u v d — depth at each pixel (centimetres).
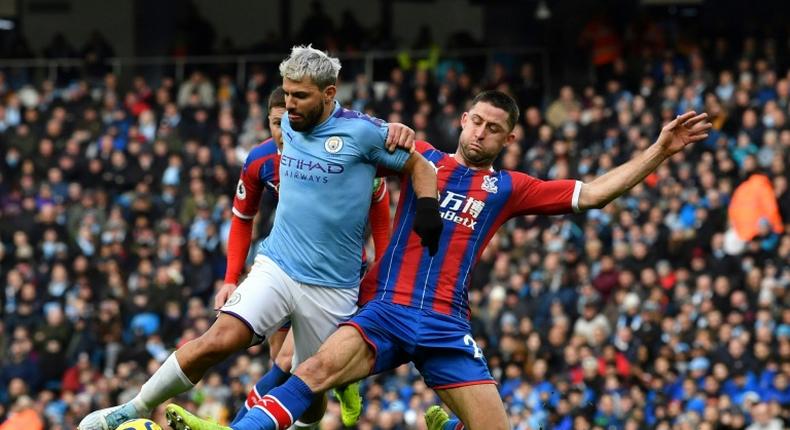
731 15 6481
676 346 4047
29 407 4266
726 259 4441
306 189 1783
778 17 6181
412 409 3862
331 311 1816
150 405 1795
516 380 3988
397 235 1859
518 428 3738
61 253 5091
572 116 5503
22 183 5588
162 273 4838
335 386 1781
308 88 1741
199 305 4703
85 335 4725
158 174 5553
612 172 1905
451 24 7144
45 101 6144
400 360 1855
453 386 1838
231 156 5525
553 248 4628
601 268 4403
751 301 4256
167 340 4644
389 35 6744
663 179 4844
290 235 1797
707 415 3788
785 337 4041
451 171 1886
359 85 5856
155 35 7144
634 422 3766
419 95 5709
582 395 3731
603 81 5806
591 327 4250
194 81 6162
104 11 7219
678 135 1880
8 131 5825
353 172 1778
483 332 4353
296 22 7325
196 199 5291
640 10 6456
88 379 4509
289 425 1742
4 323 4850
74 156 5691
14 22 7369
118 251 5116
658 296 4262
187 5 7231
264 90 6091
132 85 6475
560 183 1905
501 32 7025
